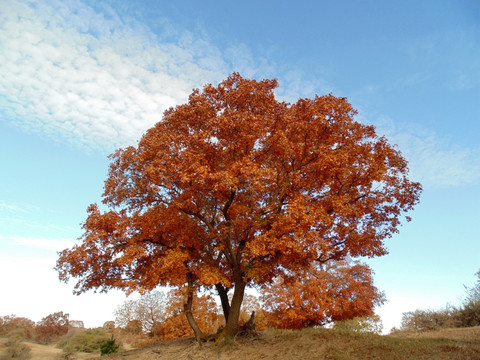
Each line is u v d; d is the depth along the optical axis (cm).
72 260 1382
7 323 5669
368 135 1424
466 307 2034
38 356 3656
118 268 1599
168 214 1437
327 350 1103
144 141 1443
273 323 3228
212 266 1543
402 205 1391
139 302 4038
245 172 1207
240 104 1551
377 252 1477
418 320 2203
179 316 3017
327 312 3038
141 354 1559
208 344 1438
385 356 974
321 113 1326
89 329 5019
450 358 901
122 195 1530
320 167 1262
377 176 1289
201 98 1518
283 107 1482
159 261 1349
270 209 1395
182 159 1315
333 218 1405
